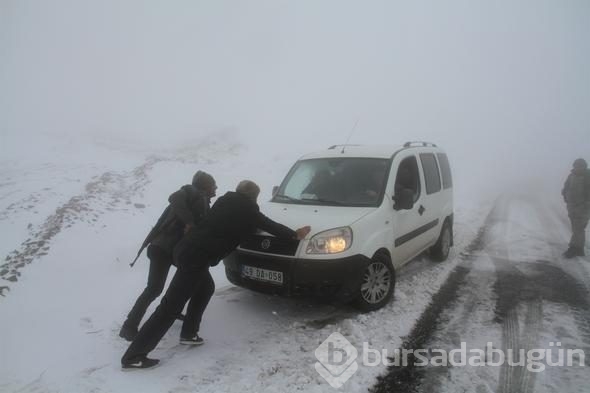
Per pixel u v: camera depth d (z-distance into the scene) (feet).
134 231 24.04
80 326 13.74
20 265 17.61
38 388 10.41
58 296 15.84
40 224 23.22
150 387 10.39
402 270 19.34
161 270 12.92
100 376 10.89
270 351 12.10
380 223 14.70
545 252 23.20
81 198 27.78
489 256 22.31
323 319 14.11
